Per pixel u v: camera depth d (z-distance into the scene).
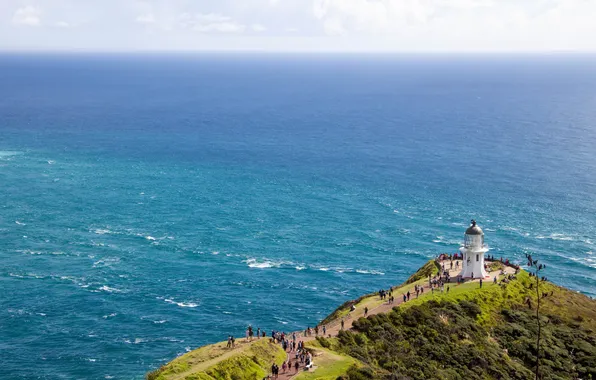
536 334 77.75
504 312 81.75
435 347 70.25
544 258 134.50
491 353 71.31
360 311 79.19
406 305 78.88
